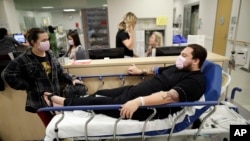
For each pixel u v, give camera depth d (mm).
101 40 5145
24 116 2012
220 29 5078
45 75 1506
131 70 1831
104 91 1629
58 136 1248
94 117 1305
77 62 1938
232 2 4500
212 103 1152
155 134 1290
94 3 4750
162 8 4133
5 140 2111
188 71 1424
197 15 6887
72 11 4980
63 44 3461
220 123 1393
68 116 1333
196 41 2520
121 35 2643
